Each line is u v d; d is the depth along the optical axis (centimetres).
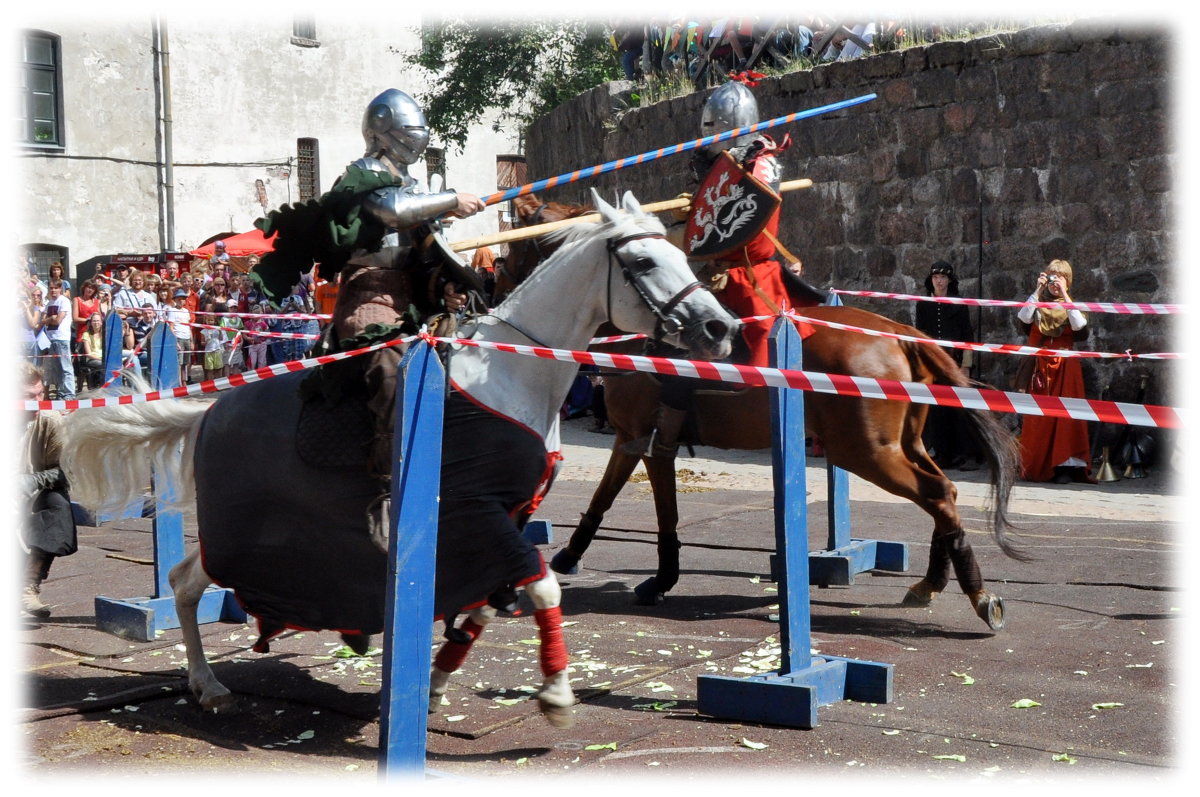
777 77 1359
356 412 457
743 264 633
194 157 2700
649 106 1543
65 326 1688
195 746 463
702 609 677
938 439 1140
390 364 447
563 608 681
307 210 455
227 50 2722
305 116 2831
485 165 2994
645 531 898
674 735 466
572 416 1644
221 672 561
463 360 455
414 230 472
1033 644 589
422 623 396
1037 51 1119
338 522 462
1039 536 844
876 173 1258
